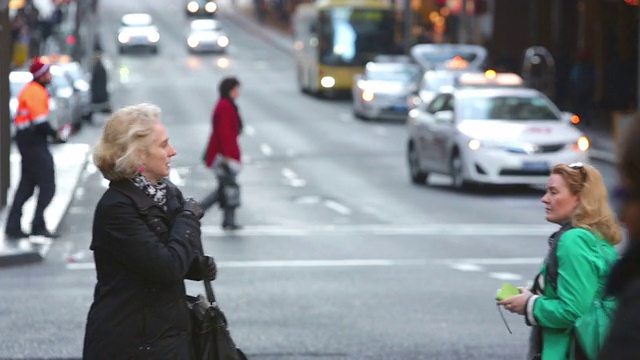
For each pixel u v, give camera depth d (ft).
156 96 470.39
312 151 297.94
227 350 49.01
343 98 489.67
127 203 46.85
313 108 441.68
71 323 101.65
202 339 48.75
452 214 188.44
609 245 50.03
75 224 171.32
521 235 165.17
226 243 156.04
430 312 107.65
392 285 123.34
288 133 346.74
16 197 148.87
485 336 96.78
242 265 137.28
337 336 96.43
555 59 406.82
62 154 254.06
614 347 27.48
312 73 481.87
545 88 419.74
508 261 141.38
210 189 186.50
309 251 148.97
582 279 48.65
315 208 196.03
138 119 47.52
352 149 303.48
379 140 328.29
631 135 27.68
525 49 515.09
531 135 211.20
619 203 27.99
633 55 395.14
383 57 459.73
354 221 180.14
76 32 482.28
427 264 138.62
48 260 139.74
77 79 367.86
